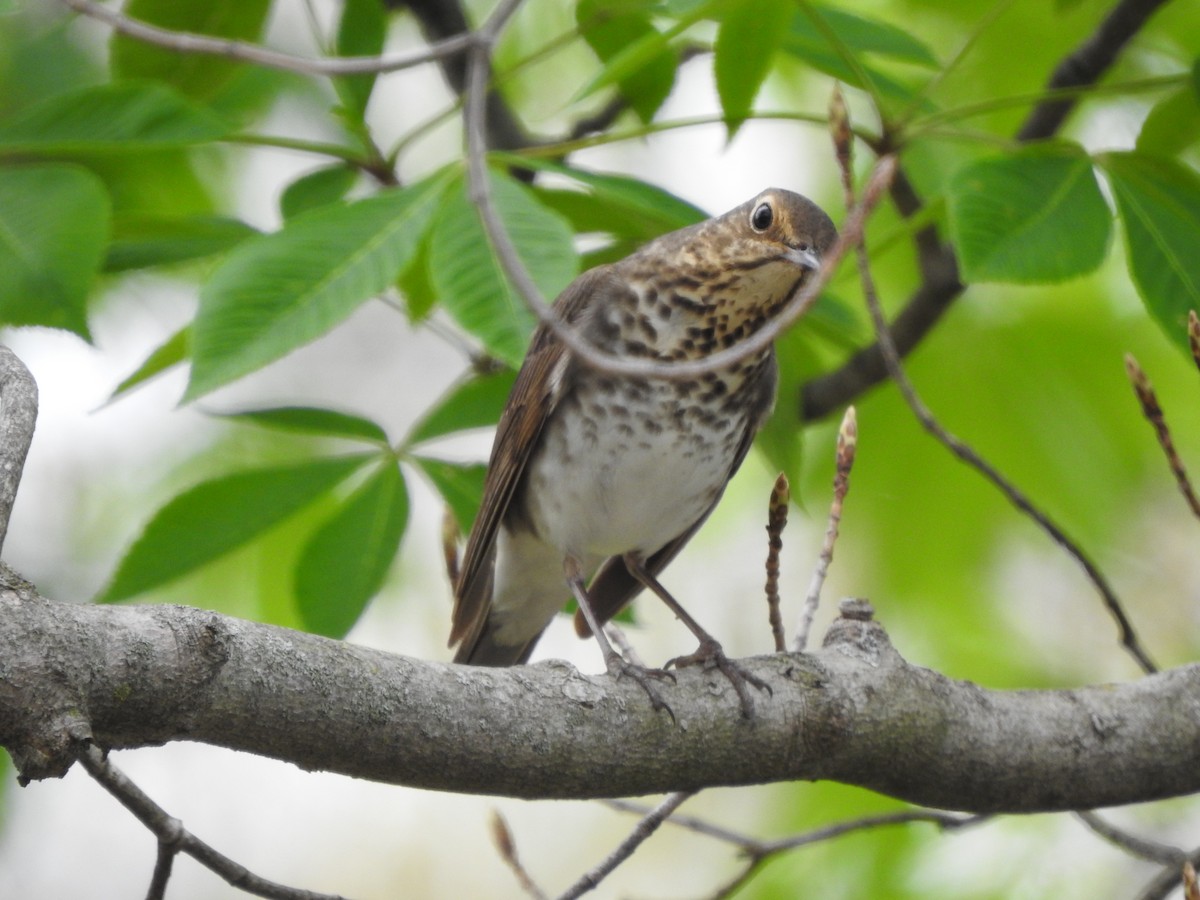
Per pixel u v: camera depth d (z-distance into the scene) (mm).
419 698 6316
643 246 10156
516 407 9883
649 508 10102
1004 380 12859
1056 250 7988
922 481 12945
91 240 8359
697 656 9648
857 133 9883
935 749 7785
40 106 9070
